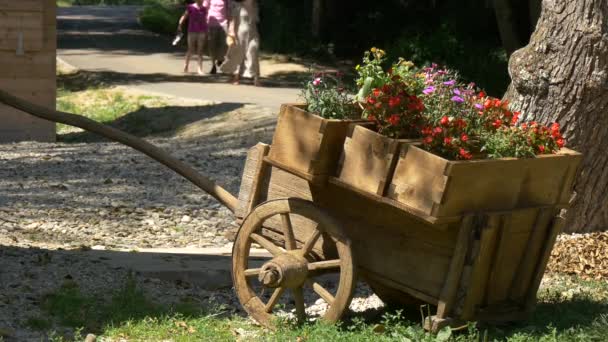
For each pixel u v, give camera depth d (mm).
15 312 7855
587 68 10828
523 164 7352
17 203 14773
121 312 8039
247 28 31453
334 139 7418
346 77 38438
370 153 7227
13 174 17344
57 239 12391
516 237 7516
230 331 7805
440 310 7152
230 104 26781
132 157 19375
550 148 7762
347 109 7641
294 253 7715
